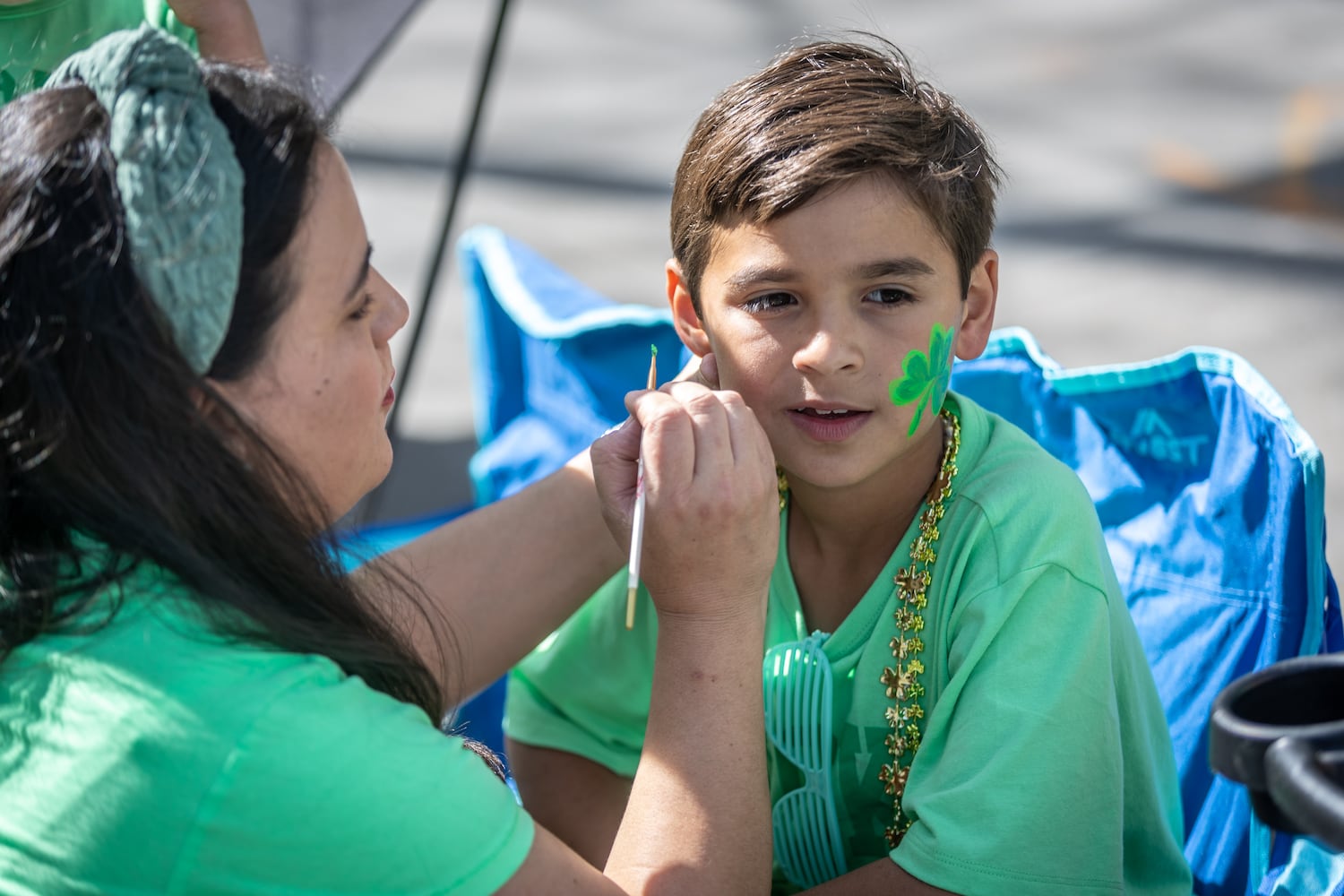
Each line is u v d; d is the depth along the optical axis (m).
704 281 1.54
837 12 7.57
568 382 2.70
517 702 1.91
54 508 1.16
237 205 1.13
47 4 2.02
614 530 1.48
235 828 1.10
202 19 1.98
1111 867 1.43
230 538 1.18
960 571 1.51
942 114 1.52
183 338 1.12
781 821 1.67
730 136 1.47
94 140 1.11
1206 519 1.79
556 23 7.55
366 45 2.51
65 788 1.12
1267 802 0.89
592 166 6.04
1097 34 7.07
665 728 1.41
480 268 2.92
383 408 1.38
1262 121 6.08
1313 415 4.12
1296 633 1.64
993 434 1.61
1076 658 1.43
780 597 1.66
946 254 1.49
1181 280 4.91
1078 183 5.62
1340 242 5.11
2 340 1.12
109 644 1.14
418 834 1.15
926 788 1.43
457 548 1.73
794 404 1.48
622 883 1.34
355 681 1.20
